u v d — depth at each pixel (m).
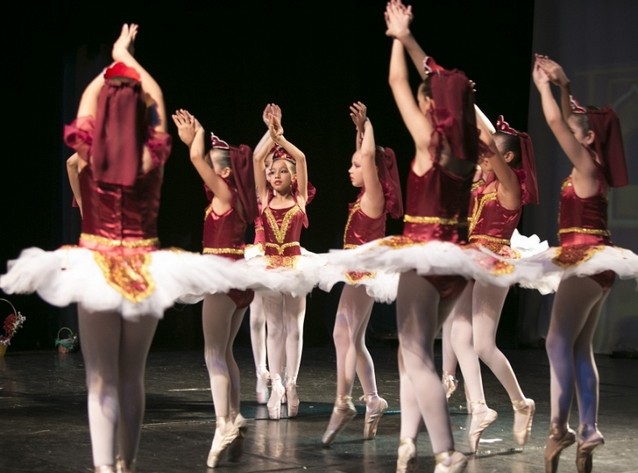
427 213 4.04
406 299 4.04
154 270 3.75
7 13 10.64
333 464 5.06
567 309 4.59
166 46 10.99
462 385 8.20
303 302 6.62
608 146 4.68
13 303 11.13
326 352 10.60
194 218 11.57
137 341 3.83
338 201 11.57
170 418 6.41
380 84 11.95
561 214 4.74
